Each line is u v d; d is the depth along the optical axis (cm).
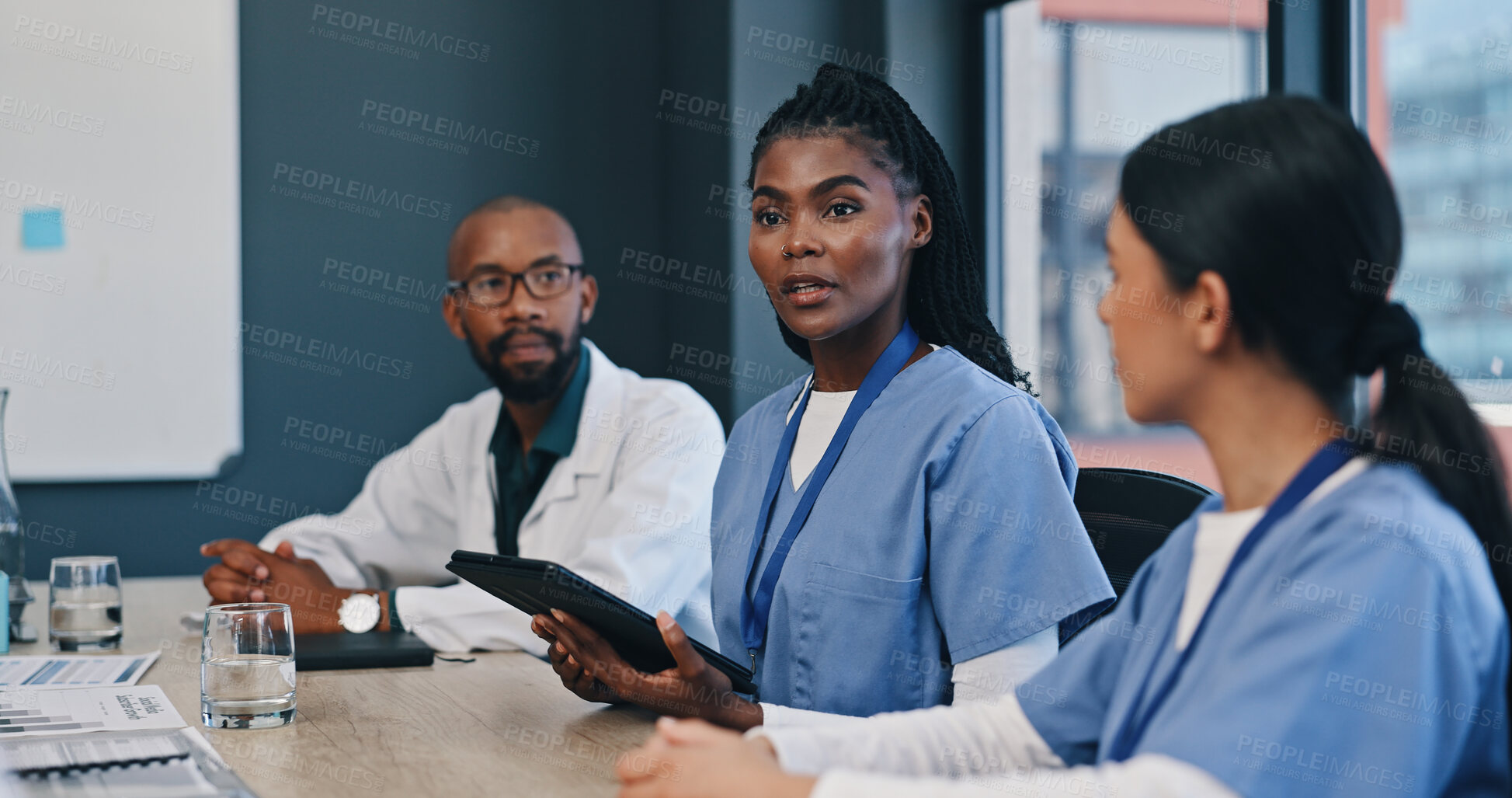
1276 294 67
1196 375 70
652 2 325
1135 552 134
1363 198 66
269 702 111
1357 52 200
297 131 300
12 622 165
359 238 304
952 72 287
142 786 90
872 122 121
